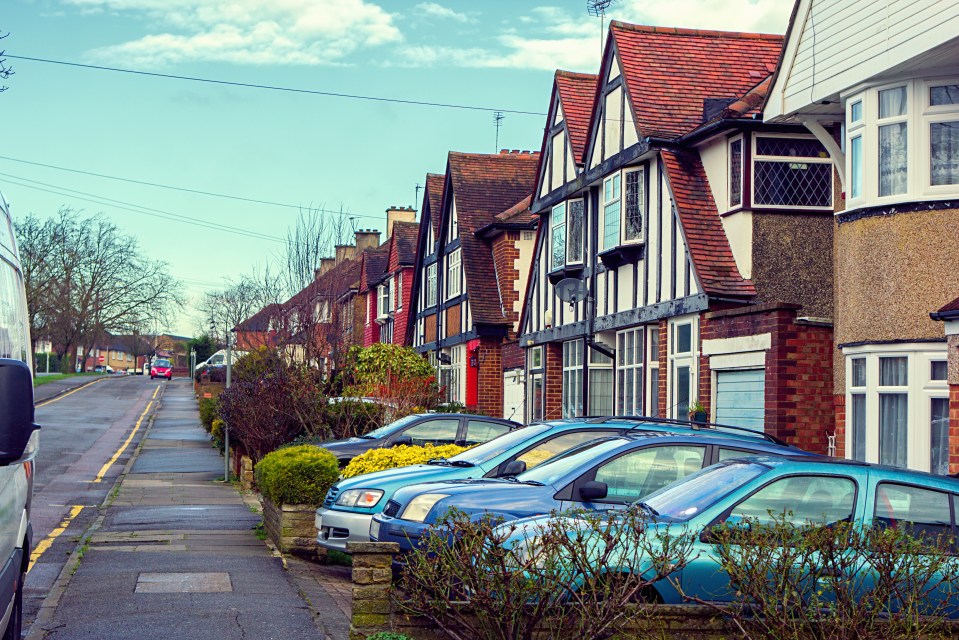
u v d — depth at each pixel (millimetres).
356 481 12242
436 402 27141
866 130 14844
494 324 34750
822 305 19797
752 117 19438
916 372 14016
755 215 19703
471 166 38531
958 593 6594
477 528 6781
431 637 7180
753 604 6477
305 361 24547
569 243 26578
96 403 55844
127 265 90188
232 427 24594
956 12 12867
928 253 14062
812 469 7559
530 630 6461
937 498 7449
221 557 12625
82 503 19469
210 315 88688
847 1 15273
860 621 6242
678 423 11727
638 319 22516
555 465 10125
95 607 9469
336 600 10219
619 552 7051
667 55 23297
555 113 27891
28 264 80875
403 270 47938
